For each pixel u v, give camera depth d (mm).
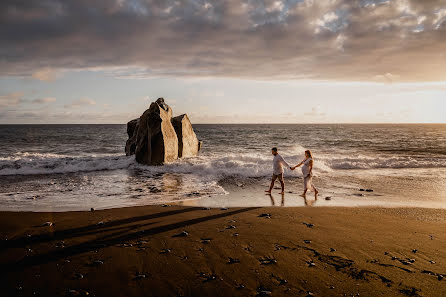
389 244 4785
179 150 17391
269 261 4109
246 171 13312
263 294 3246
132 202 8023
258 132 70250
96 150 25453
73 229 5520
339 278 3617
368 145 32906
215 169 13672
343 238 5066
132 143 18266
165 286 3438
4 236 5105
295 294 3250
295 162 15594
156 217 6375
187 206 7516
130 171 13977
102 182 11250
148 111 16719
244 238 5055
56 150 25484
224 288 3389
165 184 10867
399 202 8094
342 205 7723
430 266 3963
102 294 3264
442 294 3246
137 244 4754
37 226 5680
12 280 3570
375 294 3252
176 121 17750
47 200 8211
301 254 4363
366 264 4020
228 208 7289
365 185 10742
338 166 15438
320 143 35969
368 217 6477
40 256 4270
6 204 7676
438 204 7863
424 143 35781
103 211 6875
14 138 44781
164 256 4281
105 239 4984
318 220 6211
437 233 5363
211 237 5102
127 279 3605
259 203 7941
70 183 11000
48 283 3504
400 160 16531
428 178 12211
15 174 13047
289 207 7441
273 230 5508
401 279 3594
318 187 10406
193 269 3867
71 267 3918
